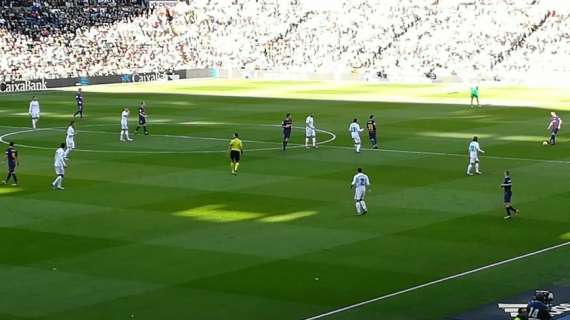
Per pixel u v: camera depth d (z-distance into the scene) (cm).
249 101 11281
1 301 3803
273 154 7275
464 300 3794
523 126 8756
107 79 13875
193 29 15425
